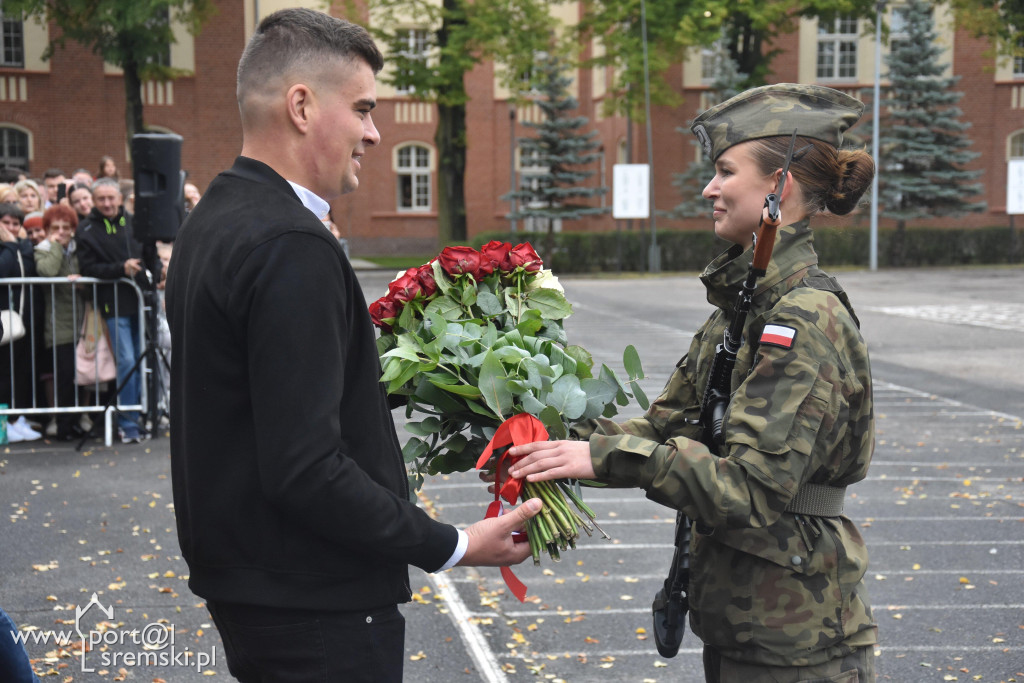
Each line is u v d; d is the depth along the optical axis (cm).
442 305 222
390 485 181
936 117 3192
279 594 173
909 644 402
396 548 172
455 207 3023
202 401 172
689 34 2820
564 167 3222
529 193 3203
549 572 486
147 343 780
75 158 3256
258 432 164
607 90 3103
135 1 2572
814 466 187
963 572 484
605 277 2855
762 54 3425
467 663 387
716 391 200
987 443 770
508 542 190
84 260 768
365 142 187
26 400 803
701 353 214
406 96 3869
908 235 3159
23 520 573
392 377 204
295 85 178
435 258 226
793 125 198
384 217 3875
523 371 209
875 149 3033
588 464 188
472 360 207
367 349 179
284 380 163
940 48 3228
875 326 1541
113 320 781
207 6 2739
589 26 3014
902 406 927
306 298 165
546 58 3222
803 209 200
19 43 3203
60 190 981
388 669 181
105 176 1179
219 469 173
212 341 170
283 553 173
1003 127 3578
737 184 201
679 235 3123
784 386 182
